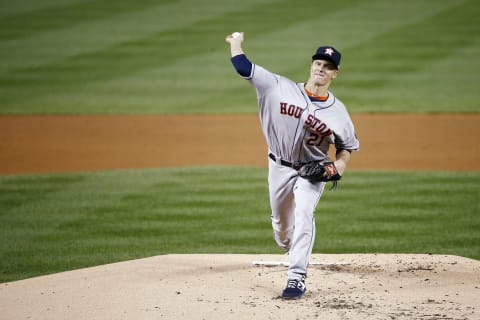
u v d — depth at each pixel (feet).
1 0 321.73
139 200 118.62
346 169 142.10
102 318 62.34
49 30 274.57
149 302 66.39
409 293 69.36
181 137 172.65
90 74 227.40
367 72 224.33
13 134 175.83
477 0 307.37
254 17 288.30
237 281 73.87
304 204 69.56
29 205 116.26
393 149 159.12
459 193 121.60
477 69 225.35
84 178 135.13
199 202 117.39
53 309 65.36
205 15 293.02
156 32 270.26
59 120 188.34
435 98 201.57
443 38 255.50
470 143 163.22
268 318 61.52
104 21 286.05
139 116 191.72
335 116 69.05
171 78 224.33
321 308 64.28
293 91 68.80
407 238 98.73
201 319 61.41
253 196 120.78
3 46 255.29
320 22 278.46
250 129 179.63
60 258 91.76
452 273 77.51
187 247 95.86
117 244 97.14
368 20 280.51
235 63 68.13
